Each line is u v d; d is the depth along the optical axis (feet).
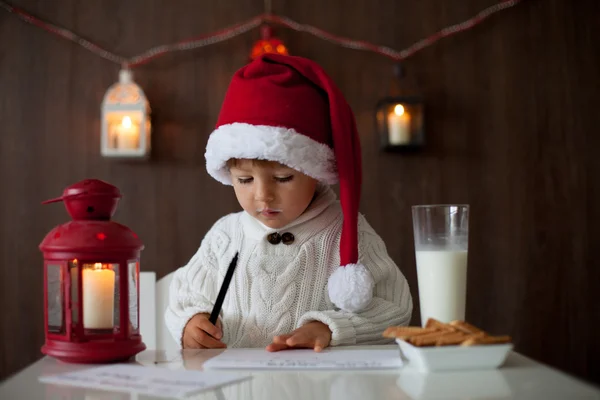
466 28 7.86
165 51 7.86
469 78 7.85
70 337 2.72
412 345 2.49
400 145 7.46
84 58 7.87
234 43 7.88
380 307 3.64
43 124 7.84
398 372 2.46
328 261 3.95
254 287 3.92
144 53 7.87
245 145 3.55
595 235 7.75
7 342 7.63
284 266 3.93
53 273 2.78
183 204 7.78
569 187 7.79
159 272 7.73
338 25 7.88
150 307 4.81
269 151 3.51
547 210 7.79
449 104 7.84
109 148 7.49
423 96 7.82
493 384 2.22
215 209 7.78
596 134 7.82
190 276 4.13
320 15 7.89
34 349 7.63
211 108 7.84
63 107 7.84
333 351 2.98
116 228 2.80
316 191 4.25
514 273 7.74
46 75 7.86
